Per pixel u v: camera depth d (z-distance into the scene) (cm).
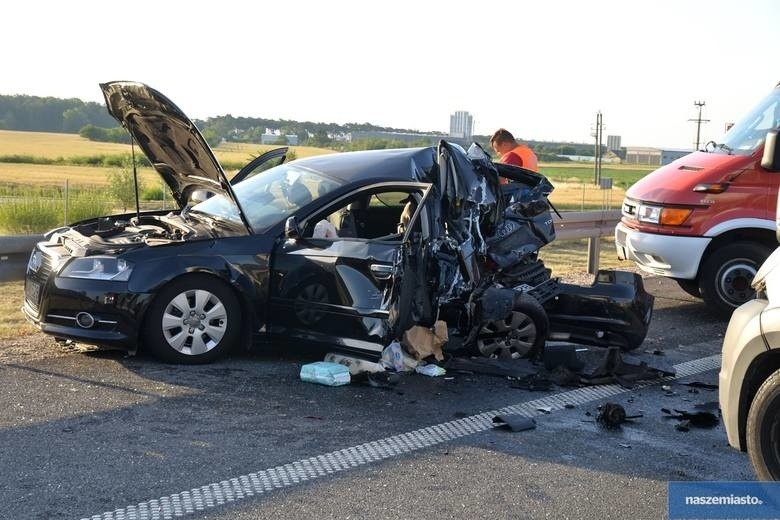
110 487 412
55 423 501
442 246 661
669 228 912
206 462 450
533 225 760
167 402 550
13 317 813
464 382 629
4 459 443
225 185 659
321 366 617
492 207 705
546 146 15462
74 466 437
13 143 12444
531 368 655
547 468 460
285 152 818
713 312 951
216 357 648
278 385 600
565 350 657
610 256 1448
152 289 617
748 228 891
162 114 650
